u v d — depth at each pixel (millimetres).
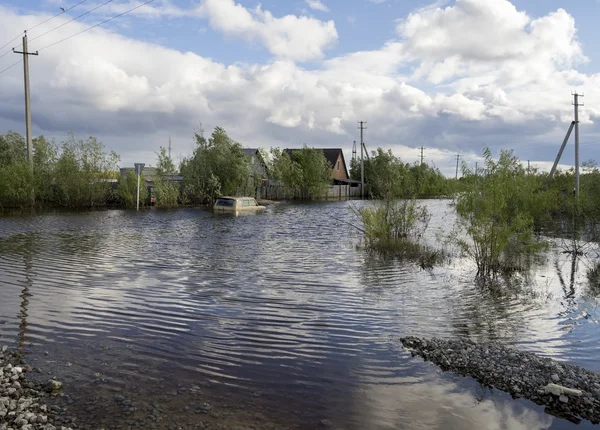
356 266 14281
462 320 8922
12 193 36062
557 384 5914
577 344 7703
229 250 17328
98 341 7375
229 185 45500
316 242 19797
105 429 4801
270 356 6871
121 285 11250
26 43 36688
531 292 11266
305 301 10039
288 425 4949
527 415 5289
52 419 4980
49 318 8492
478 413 5309
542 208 19469
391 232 19969
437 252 16734
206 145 46031
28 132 37344
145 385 5840
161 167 45156
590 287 11859
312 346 7320
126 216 31953
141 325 8211
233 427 4879
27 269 12969
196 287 11195
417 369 6465
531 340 7875
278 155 59500
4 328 7891
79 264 13891
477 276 13055
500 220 14297
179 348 7133
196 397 5543
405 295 10750
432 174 72688
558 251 17812
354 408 5355
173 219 30281
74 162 39125
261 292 10805
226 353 6965
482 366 6516
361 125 71938
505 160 15406
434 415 5238
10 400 5297
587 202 21344
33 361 6523
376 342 7543
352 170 84500
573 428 5039
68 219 29031
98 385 5816
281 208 43312
